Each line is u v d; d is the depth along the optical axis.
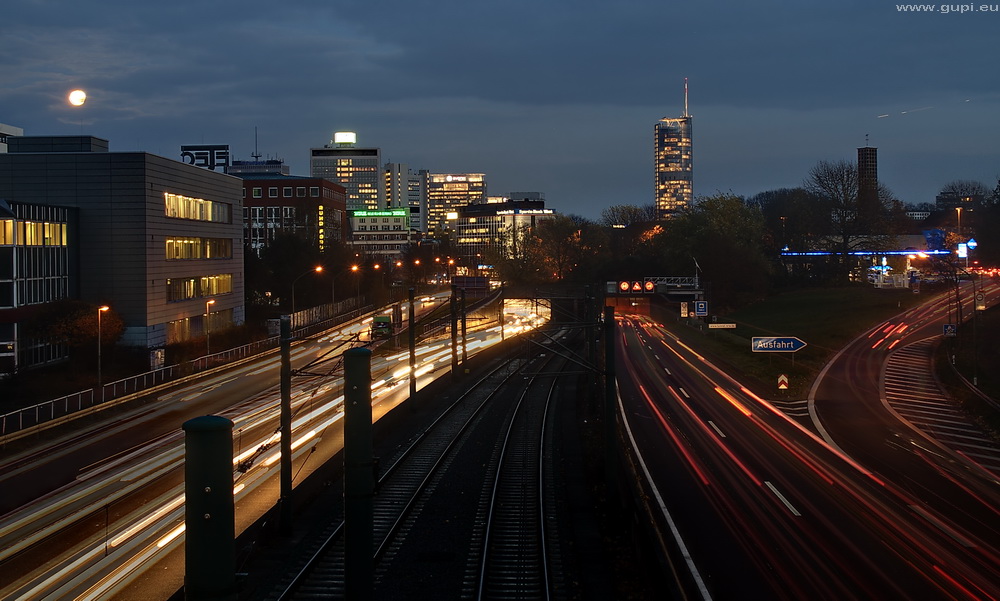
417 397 42.66
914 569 19.19
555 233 136.62
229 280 72.50
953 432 36.69
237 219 74.50
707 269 95.12
